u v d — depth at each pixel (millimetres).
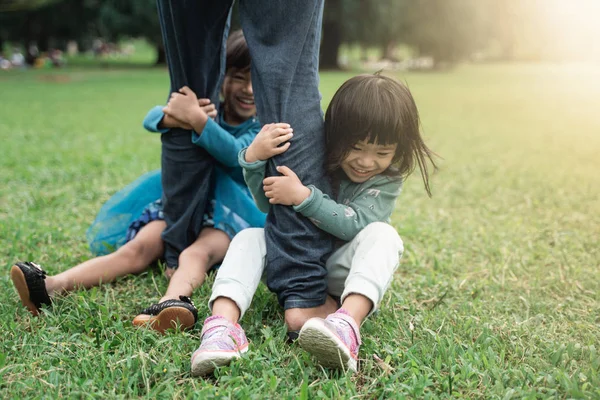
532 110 11570
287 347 2072
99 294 2504
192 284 2510
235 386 1786
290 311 2143
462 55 29656
